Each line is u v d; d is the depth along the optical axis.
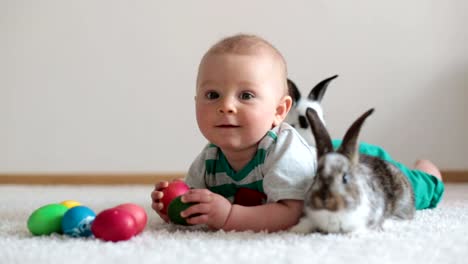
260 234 1.26
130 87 3.30
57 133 3.32
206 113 1.42
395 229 1.30
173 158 3.30
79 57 3.31
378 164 1.40
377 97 3.21
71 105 3.31
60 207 1.33
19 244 1.16
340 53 3.22
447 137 3.20
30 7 3.32
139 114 3.30
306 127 1.94
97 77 3.30
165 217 1.48
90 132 3.31
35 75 3.32
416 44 3.20
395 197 1.40
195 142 3.30
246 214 1.31
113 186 3.10
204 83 1.43
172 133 3.30
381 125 3.21
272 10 3.26
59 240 1.22
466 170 3.19
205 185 1.60
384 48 3.21
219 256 1.02
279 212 1.33
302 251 1.05
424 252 1.05
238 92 1.41
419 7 3.19
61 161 3.32
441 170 3.19
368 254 1.03
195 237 1.23
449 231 1.29
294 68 3.25
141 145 3.30
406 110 3.21
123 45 3.30
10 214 1.70
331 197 1.15
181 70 3.30
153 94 3.30
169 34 3.30
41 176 3.31
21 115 3.33
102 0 3.30
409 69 3.21
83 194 2.54
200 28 3.29
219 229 1.33
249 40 1.49
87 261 0.99
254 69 1.41
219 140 1.42
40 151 3.32
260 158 1.44
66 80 3.31
